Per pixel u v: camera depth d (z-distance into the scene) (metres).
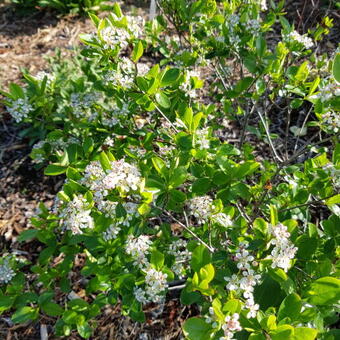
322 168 0.42
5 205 0.75
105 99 0.81
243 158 0.60
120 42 0.44
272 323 0.28
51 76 0.77
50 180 0.79
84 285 0.63
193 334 0.29
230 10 0.58
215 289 0.34
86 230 0.43
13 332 0.59
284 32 0.53
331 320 0.41
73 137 0.68
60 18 1.28
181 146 0.41
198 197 0.43
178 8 0.60
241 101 0.61
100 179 0.35
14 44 1.16
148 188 0.37
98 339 0.57
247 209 0.52
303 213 0.47
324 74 0.68
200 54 0.63
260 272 0.35
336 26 1.06
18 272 0.48
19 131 0.89
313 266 0.37
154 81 0.41
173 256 0.46
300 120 0.85
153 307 0.60
